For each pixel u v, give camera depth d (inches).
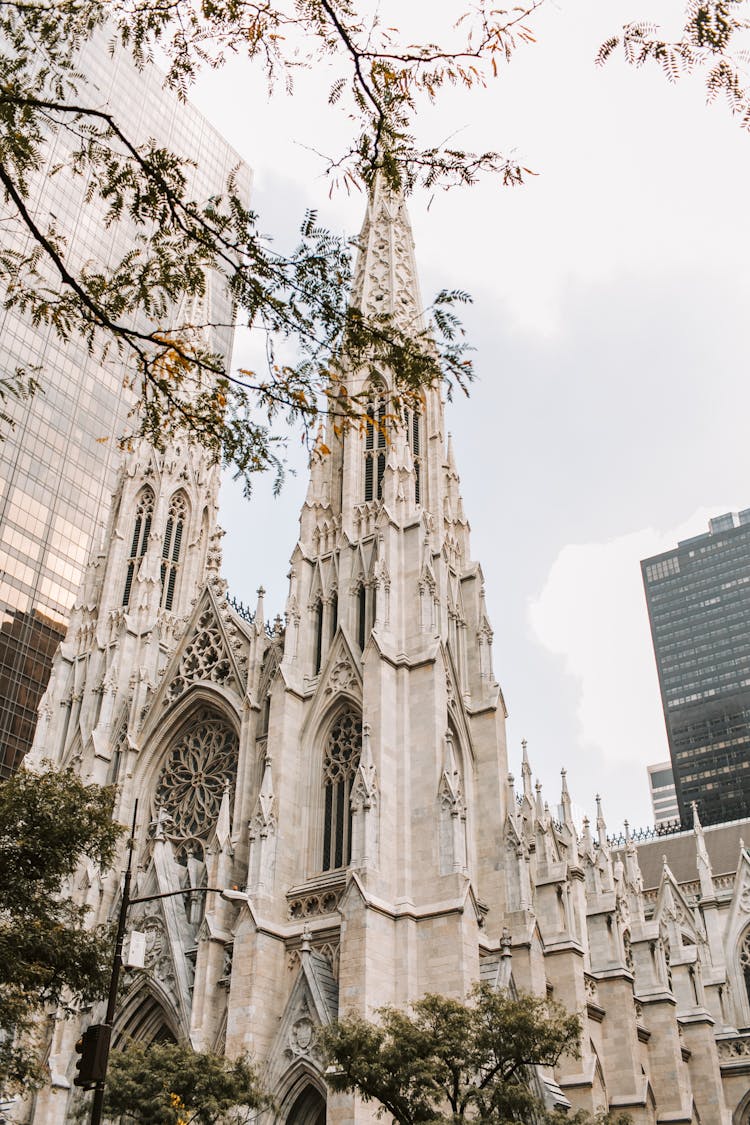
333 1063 1521.9
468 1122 1346.0
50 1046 2170.3
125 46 773.9
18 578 4598.9
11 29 786.2
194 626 2878.9
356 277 3191.4
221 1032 2048.5
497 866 2245.3
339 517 2701.8
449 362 791.7
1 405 4667.8
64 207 4591.5
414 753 2174.0
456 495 2915.8
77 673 3115.2
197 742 2716.5
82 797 1510.8
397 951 1931.6
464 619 2659.9
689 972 3088.1
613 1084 2458.2
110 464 5280.5
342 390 837.8
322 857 2231.8
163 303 832.3
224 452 845.2
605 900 2711.6
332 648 2442.2
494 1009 1467.8
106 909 2449.6
